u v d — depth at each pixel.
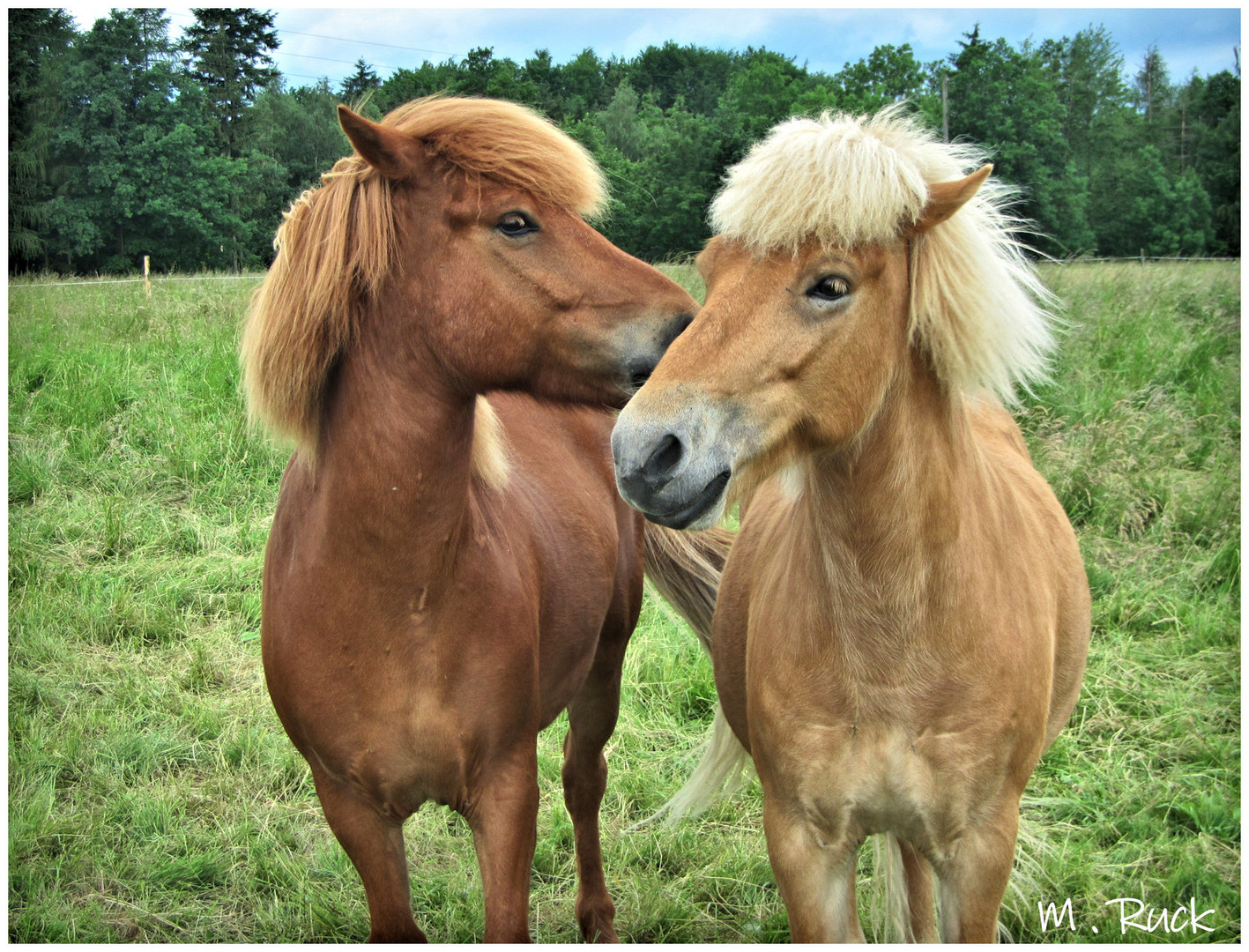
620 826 3.05
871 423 1.63
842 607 1.70
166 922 2.61
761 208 1.46
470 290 1.70
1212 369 6.09
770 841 1.86
